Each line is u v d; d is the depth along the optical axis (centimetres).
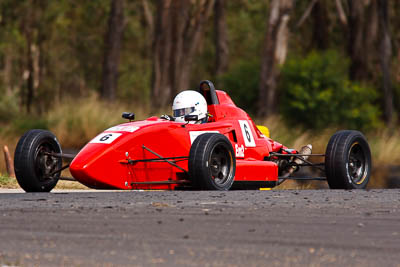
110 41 13050
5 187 3284
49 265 885
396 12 14262
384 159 7525
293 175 6350
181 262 917
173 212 1584
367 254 1005
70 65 18062
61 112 8362
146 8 14350
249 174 2909
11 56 18212
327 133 8044
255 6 16525
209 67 17250
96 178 2416
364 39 11488
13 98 17912
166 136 2677
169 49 11038
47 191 2620
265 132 3497
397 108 12788
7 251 1001
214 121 3055
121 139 2514
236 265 901
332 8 14275
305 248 1052
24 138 2552
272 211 1641
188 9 11112
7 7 15862
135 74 18112
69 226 1298
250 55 17325
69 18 16712
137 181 2566
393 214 1605
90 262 909
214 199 2005
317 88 9412
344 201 1988
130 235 1180
